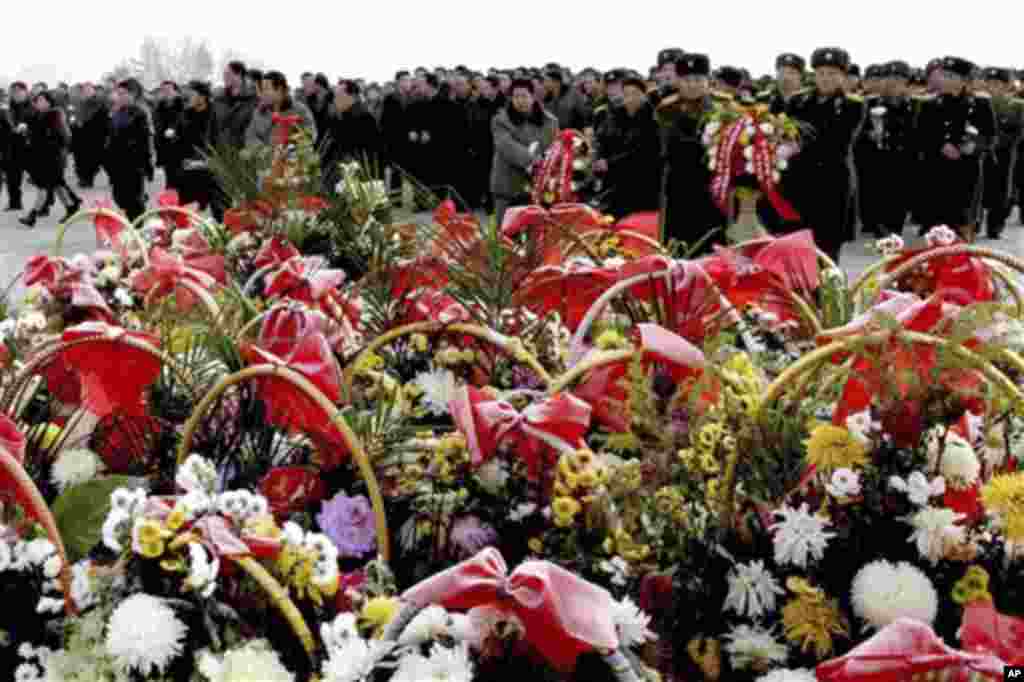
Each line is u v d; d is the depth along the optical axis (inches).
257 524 93.7
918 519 100.8
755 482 109.7
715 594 106.7
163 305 162.1
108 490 104.7
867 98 545.0
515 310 158.9
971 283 184.7
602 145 362.6
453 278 159.2
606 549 104.5
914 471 103.3
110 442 131.0
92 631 87.7
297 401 117.0
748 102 310.5
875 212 551.5
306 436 123.7
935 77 496.7
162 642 84.9
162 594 89.5
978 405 109.7
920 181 508.4
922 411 102.5
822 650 100.8
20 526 99.7
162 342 142.9
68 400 140.5
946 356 102.7
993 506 100.9
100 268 214.8
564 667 81.4
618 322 165.0
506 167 405.7
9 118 689.0
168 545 88.7
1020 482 100.6
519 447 112.8
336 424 109.6
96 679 85.5
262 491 121.4
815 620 101.2
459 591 80.7
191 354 148.8
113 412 131.1
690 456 110.3
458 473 113.8
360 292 168.1
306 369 117.9
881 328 107.1
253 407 127.8
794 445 111.1
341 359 148.3
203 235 233.8
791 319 180.5
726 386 119.8
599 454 124.3
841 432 104.7
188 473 100.9
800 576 103.4
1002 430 121.3
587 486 105.0
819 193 352.8
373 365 143.1
